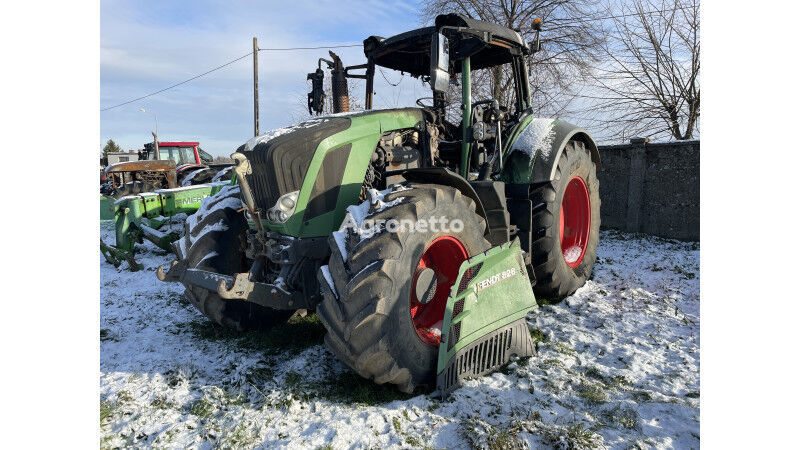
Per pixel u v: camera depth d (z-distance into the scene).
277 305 2.93
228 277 2.92
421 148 3.66
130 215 6.69
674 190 6.50
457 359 2.68
